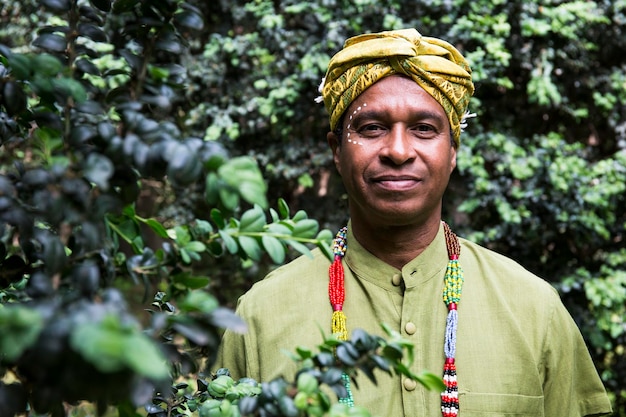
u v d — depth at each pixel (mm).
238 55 3494
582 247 3443
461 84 1303
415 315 1297
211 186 642
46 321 483
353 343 727
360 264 1346
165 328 702
